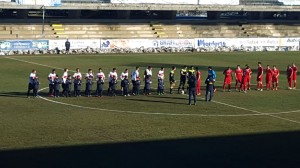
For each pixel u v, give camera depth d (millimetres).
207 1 99750
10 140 27781
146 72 43906
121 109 37219
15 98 40844
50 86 42000
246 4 104938
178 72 59438
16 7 86062
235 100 42156
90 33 90312
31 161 24281
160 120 33688
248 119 34594
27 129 30375
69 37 87812
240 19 108000
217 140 28859
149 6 95188
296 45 96062
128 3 93750
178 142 28250
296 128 32188
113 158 25078
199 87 44438
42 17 94312
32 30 87500
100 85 42781
